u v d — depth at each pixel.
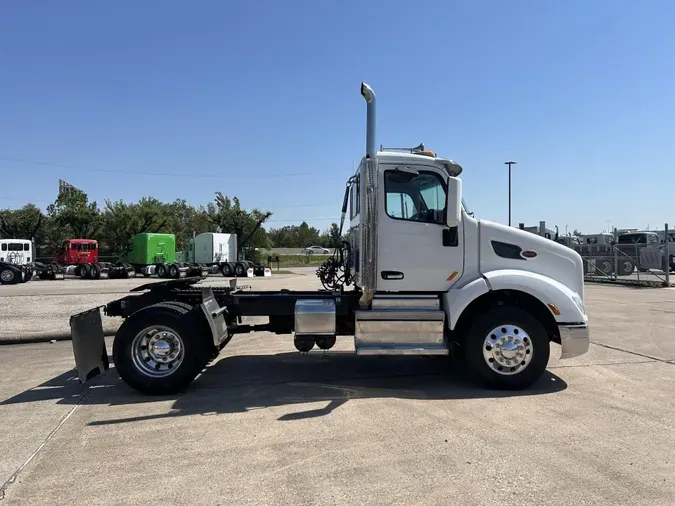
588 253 28.52
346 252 7.18
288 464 3.82
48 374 6.90
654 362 7.18
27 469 3.78
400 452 4.02
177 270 32.94
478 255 6.14
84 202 51.22
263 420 4.85
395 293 6.18
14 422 4.88
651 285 21.02
